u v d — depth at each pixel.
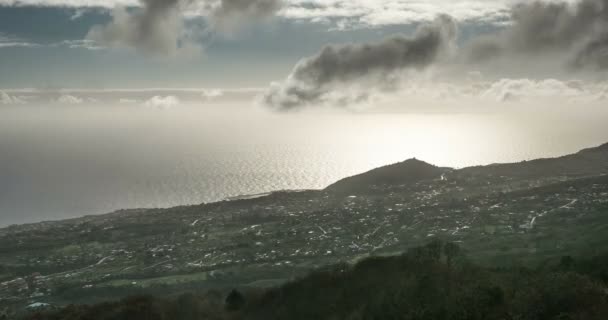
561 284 86.25
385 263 126.69
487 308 85.69
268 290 139.00
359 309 109.50
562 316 78.12
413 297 101.31
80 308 144.12
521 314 81.31
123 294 182.88
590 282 87.56
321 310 117.38
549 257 161.38
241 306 137.25
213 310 137.88
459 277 104.81
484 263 160.88
